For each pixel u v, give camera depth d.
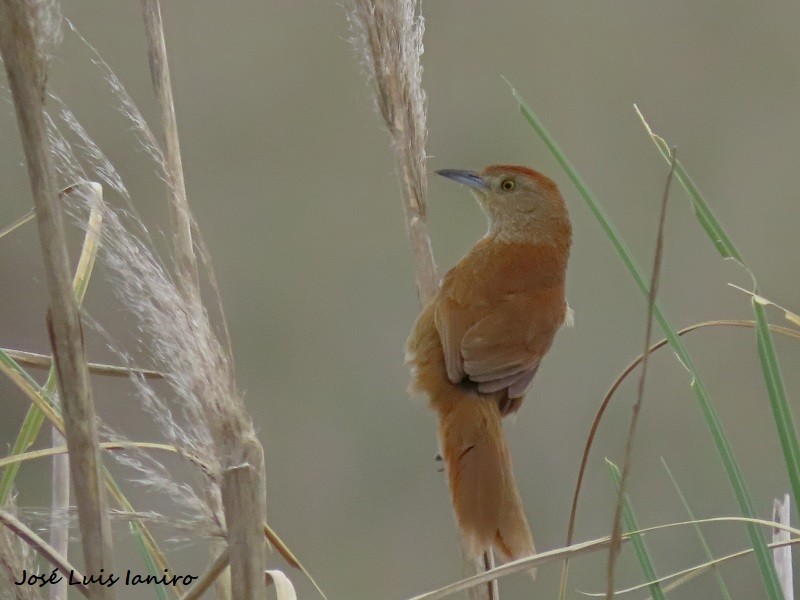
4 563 4.20
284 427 14.19
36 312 13.83
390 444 14.05
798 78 17.12
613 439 13.94
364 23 6.25
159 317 3.89
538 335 7.29
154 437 12.10
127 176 14.68
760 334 4.66
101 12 15.59
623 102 16.92
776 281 15.82
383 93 6.37
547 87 16.88
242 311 15.05
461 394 6.89
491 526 6.37
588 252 15.17
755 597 11.99
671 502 13.20
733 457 4.65
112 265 3.87
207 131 16.08
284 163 16.00
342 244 15.64
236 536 3.94
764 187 16.50
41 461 12.17
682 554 12.42
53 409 4.88
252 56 16.28
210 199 15.73
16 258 13.85
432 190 15.67
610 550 3.91
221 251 15.42
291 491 13.63
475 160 16.53
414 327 7.16
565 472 13.83
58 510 4.64
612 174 16.31
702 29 17.23
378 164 16.08
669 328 4.79
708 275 15.03
